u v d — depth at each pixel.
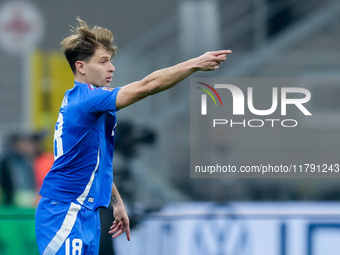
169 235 17.38
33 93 29.84
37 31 31.77
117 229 12.04
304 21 32.00
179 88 29.70
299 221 17.47
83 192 10.74
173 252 17.36
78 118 10.47
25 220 15.45
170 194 26.09
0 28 31.33
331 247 17.38
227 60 30.75
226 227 17.59
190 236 17.45
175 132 28.38
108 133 11.12
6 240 15.40
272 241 17.52
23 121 29.36
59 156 10.75
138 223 17.28
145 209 17.97
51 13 32.06
